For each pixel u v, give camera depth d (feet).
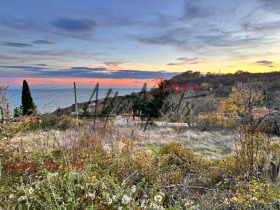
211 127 36.40
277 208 6.84
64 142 14.74
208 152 21.35
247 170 10.63
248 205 6.77
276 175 10.34
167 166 11.69
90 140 14.97
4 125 10.98
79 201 5.12
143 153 12.12
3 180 6.48
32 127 26.50
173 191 7.98
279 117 23.76
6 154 9.18
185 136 29.07
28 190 5.03
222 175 10.97
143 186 7.86
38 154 6.61
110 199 5.05
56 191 5.09
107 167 9.11
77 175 6.04
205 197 7.80
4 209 4.58
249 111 38.19
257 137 11.86
